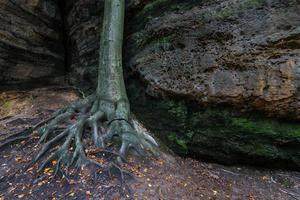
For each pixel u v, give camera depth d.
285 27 7.43
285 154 7.65
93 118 8.20
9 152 7.92
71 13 13.41
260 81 7.41
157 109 9.16
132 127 8.29
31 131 8.69
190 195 6.54
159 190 6.46
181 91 8.48
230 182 7.48
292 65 7.20
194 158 8.59
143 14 10.20
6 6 11.19
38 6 12.50
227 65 7.92
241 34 7.91
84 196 6.11
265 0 7.78
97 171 6.72
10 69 11.52
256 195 6.93
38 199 6.19
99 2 11.87
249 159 7.98
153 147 8.17
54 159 7.24
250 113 7.71
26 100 11.22
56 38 13.61
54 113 9.27
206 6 8.70
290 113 7.32
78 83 12.83
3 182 6.80
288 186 7.27
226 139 8.01
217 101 7.93
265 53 7.51
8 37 11.30
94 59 12.04
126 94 9.51
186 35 8.84
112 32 9.15
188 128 8.51
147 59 9.51
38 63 12.65
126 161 7.11
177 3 9.33
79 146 7.31
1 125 9.39
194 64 8.45
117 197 6.04
